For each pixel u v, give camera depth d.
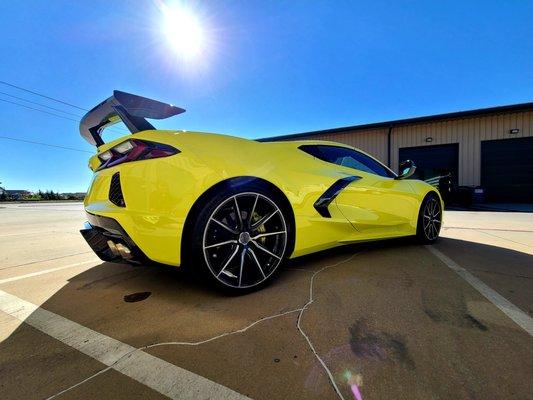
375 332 1.25
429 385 0.93
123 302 1.61
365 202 2.46
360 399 0.88
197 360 1.08
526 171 10.65
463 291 1.69
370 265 2.23
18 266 2.42
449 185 10.69
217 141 1.76
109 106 1.90
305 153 2.21
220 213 1.63
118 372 1.02
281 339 1.21
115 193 1.67
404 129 12.40
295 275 2.00
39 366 1.06
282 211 1.86
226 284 1.62
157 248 1.51
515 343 1.15
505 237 3.47
